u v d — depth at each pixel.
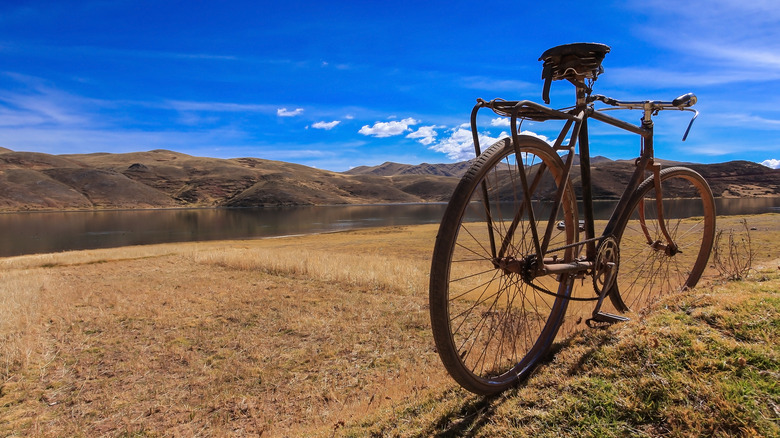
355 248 21.86
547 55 2.29
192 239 60.38
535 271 2.02
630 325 2.49
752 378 1.75
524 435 1.85
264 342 5.72
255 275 10.98
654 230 3.24
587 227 2.54
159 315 7.25
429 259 15.97
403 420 2.49
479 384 2.13
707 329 2.16
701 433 1.60
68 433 3.72
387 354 4.94
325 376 4.50
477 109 2.07
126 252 22.00
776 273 3.19
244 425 3.67
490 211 2.06
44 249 53.06
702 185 3.32
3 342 5.85
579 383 2.05
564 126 2.27
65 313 7.54
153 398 4.32
